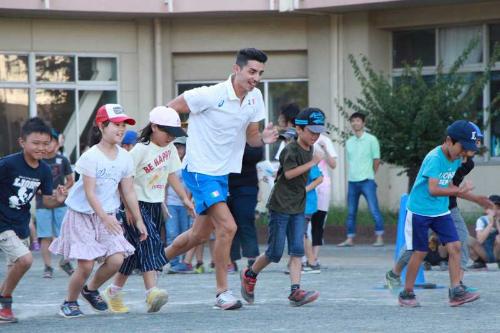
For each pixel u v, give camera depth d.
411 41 47.00
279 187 20.98
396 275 22.83
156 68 48.91
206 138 19.61
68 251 19.31
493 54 40.25
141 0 46.50
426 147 39.69
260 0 46.16
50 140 18.88
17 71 47.59
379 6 44.72
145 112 49.16
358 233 40.94
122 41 49.00
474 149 20.27
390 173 47.06
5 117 47.41
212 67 49.53
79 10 45.88
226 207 19.86
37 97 48.03
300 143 21.05
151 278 20.16
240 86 19.41
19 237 19.03
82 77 48.72
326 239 41.34
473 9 44.31
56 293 24.52
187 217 29.73
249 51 19.31
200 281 26.92
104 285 25.72
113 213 19.33
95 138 23.17
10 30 47.28
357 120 39.44
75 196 19.25
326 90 47.59
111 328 17.70
